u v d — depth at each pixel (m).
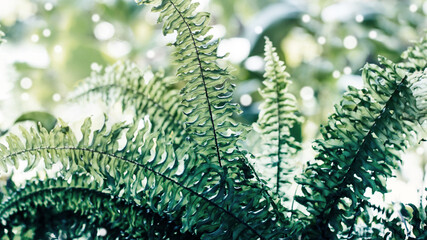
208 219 1.14
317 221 1.17
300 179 1.19
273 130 1.31
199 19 1.13
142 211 1.19
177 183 1.14
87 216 1.25
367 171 1.20
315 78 3.62
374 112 1.14
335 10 3.74
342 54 3.79
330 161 1.19
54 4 4.02
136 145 1.16
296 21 3.67
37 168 1.49
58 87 3.41
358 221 1.28
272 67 1.28
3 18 3.99
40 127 1.16
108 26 4.02
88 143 1.16
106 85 1.44
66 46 3.41
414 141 1.15
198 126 1.20
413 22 3.70
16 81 2.66
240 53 3.44
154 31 4.04
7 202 1.25
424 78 1.14
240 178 1.21
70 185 1.22
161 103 1.39
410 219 1.20
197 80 1.17
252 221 1.14
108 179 1.16
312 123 2.78
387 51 3.59
